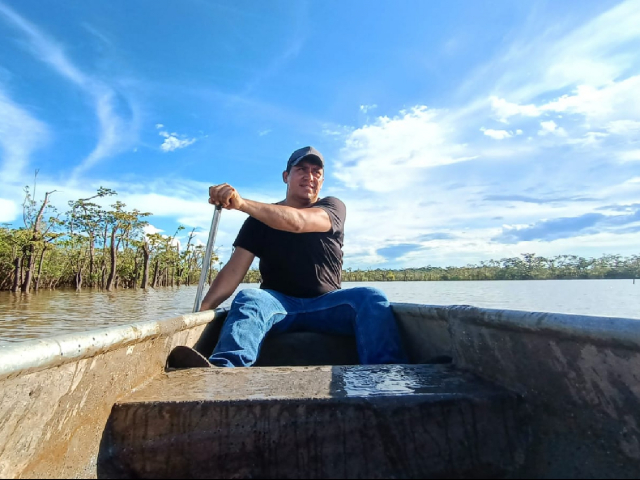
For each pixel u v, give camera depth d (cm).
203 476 96
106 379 102
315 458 96
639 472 77
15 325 1232
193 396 104
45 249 3334
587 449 87
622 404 82
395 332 199
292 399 99
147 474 97
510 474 94
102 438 99
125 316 1492
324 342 223
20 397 77
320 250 237
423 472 95
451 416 99
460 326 133
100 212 4088
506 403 102
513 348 108
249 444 97
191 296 2977
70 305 2022
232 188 188
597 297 3266
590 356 88
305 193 255
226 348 178
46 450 84
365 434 97
